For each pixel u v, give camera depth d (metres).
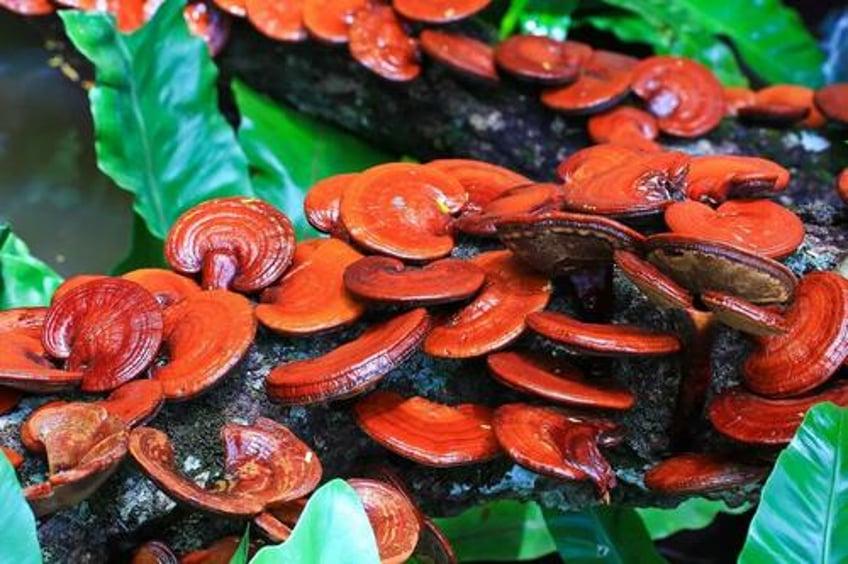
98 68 1.94
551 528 1.84
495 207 1.64
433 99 2.14
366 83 2.16
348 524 1.44
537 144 2.12
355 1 2.11
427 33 2.06
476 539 2.04
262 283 1.62
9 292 1.84
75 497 1.46
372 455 1.66
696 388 1.59
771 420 1.54
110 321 1.56
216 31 2.16
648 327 1.60
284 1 2.13
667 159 1.63
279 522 1.50
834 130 2.12
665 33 2.45
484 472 1.69
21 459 1.51
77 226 2.44
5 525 1.43
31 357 1.56
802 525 1.51
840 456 1.51
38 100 2.48
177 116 1.96
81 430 1.49
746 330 1.52
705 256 1.49
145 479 1.55
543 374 1.56
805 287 1.56
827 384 1.56
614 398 1.55
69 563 1.54
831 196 2.09
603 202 1.58
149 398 1.51
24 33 2.46
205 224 1.65
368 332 1.58
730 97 2.20
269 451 1.55
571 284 1.62
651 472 1.60
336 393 1.52
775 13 2.55
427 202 1.66
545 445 1.53
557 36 2.37
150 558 1.55
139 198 1.94
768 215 1.58
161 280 1.63
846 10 2.92
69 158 2.48
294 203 2.17
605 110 2.08
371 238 1.62
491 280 1.61
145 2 2.14
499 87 2.11
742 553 1.51
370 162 2.24
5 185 2.45
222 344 1.55
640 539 1.84
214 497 1.48
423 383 1.62
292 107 2.23
